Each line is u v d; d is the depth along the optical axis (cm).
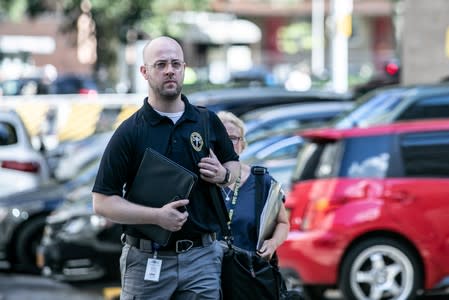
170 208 971
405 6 3375
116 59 6575
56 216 2138
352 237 1739
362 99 2214
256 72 6694
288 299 1078
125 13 6334
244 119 2419
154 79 1001
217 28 8919
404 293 1753
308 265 1761
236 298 1034
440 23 3347
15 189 2572
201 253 1013
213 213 1022
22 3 6800
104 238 2078
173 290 1006
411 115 2100
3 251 2356
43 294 2116
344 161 1780
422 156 1766
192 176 979
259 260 1048
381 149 1775
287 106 2506
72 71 9331
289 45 10400
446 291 2016
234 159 1046
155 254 1003
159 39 1006
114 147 1001
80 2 6600
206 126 1026
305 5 10669
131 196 997
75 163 2697
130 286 1015
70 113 3247
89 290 2164
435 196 1748
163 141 1005
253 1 10669
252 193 1143
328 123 2239
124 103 3262
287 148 2062
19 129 2608
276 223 1143
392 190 1748
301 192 1808
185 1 6538
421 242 1744
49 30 9300
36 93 5962
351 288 1747
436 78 3353
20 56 9288
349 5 3919
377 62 9294
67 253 2091
